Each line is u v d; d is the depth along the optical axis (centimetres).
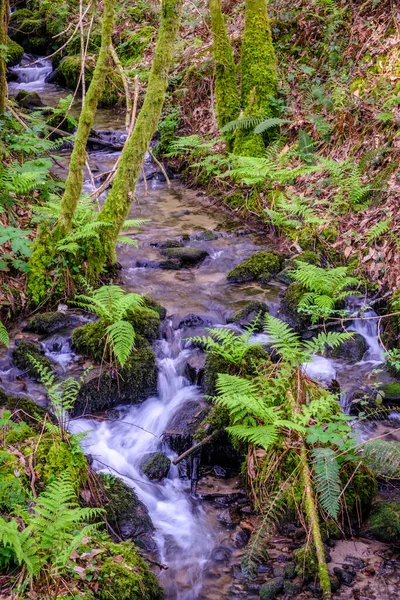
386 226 730
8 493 384
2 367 584
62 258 681
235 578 415
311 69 1016
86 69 1486
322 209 834
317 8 1095
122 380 573
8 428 455
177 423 539
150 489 489
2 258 682
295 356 550
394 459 466
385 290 704
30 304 668
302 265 698
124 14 1577
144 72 1370
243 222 913
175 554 433
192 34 1314
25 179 746
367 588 402
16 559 343
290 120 971
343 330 672
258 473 480
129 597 361
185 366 605
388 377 605
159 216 941
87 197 761
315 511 434
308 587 404
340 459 469
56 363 593
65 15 1670
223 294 727
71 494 409
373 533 446
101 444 527
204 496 488
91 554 374
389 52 936
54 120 1231
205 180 1036
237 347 570
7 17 994
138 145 710
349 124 899
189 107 1169
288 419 495
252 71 987
